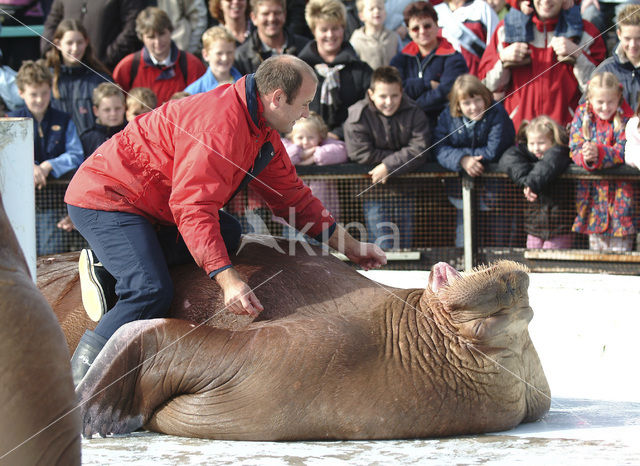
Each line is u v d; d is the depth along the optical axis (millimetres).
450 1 19391
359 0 18281
